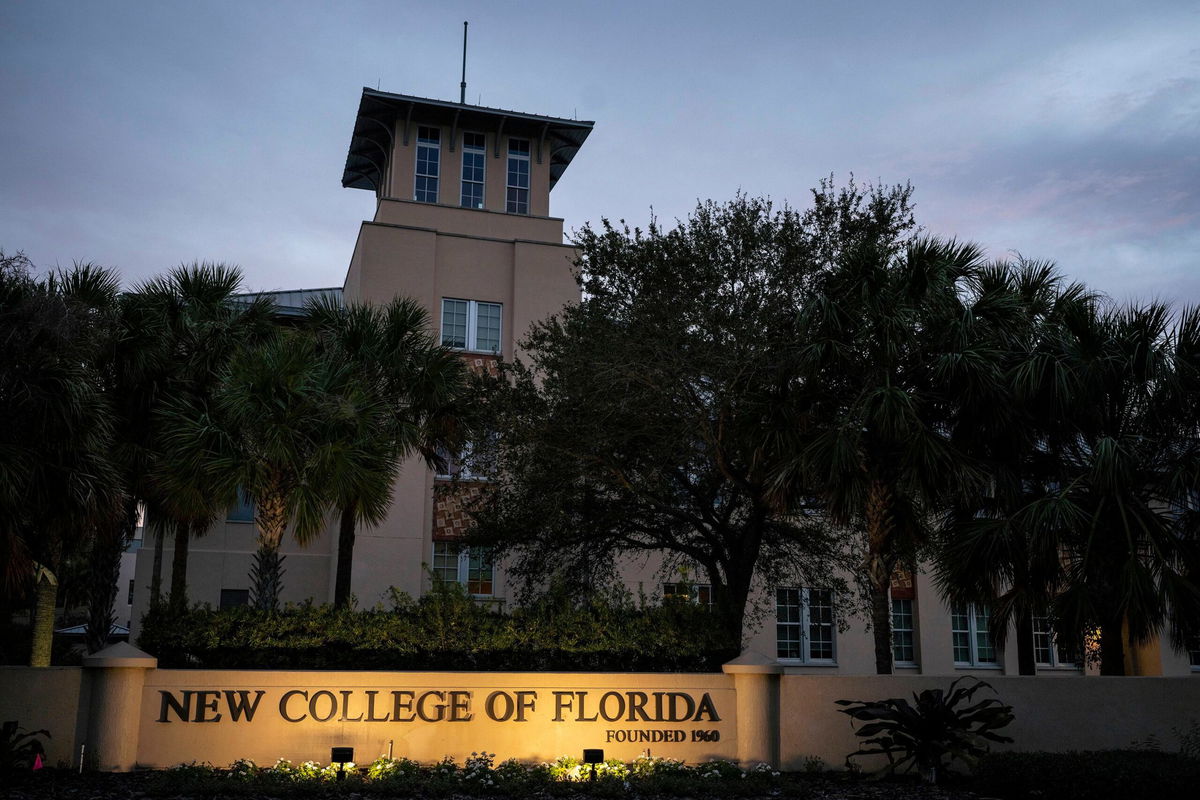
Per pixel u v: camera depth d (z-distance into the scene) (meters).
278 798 10.45
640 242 17.70
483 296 26.30
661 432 16.91
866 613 21.33
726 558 17.86
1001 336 14.97
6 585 12.73
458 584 14.05
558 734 12.96
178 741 11.96
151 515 19.42
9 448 12.40
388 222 26.47
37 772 11.27
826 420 15.41
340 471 14.66
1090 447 15.17
